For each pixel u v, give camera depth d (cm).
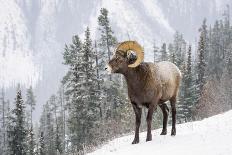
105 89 7700
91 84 7462
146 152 1959
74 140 7519
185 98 9312
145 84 2180
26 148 8769
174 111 2430
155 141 2183
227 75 11850
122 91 7694
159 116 6500
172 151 1872
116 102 7738
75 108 7488
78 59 7656
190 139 2078
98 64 7812
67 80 8169
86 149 2772
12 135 8725
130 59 2155
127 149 2108
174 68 2428
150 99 2209
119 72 2181
